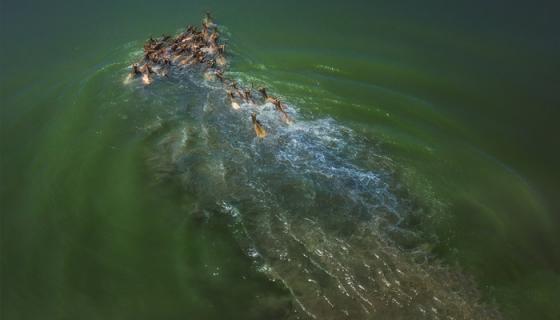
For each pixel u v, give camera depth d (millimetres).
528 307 18094
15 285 19453
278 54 32844
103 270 19609
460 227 21109
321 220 21062
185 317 17828
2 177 24359
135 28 36812
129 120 27047
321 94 28969
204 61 31688
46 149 25766
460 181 23594
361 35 35250
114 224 21422
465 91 29750
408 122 27078
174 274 19297
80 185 23375
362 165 24062
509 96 29453
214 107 27812
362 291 18172
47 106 28953
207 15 36281
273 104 27391
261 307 17938
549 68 31812
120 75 30734
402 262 19266
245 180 23094
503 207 22391
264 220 21141
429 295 18078
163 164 24125
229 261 19625
